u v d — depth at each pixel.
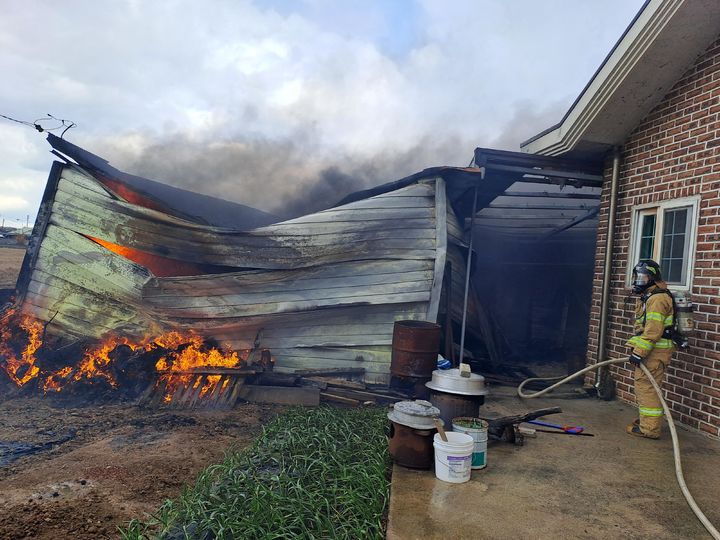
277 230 7.98
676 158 6.07
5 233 29.48
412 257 7.96
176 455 5.09
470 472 3.94
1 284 14.20
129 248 8.05
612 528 3.19
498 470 4.18
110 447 5.32
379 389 7.55
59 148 8.01
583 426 5.59
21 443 5.40
